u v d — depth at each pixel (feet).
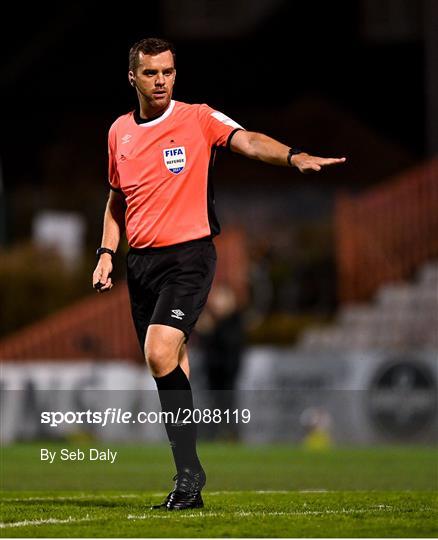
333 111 309.22
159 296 77.77
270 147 73.87
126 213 80.07
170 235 77.97
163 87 77.61
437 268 216.95
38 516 73.61
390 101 329.11
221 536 63.98
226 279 224.33
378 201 224.33
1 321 236.84
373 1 326.44
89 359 225.56
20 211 281.54
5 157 323.98
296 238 246.27
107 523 69.05
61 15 339.77
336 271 238.27
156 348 75.92
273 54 329.31
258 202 297.74
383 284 222.69
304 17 329.52
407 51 326.85
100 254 81.61
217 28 330.13
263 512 74.84
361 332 210.79
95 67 329.72
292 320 224.53
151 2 332.19
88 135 319.47
